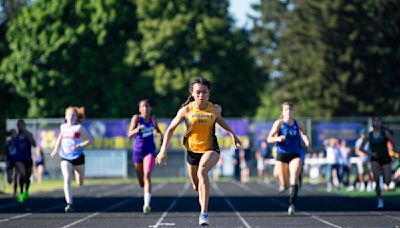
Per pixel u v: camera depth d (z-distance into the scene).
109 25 113.31
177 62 113.75
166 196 53.00
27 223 30.25
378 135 37.44
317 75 123.44
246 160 81.75
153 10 114.88
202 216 23.92
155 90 112.19
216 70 114.50
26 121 81.88
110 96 113.00
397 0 117.62
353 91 122.00
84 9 113.56
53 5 112.69
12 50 121.12
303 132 32.19
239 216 33.88
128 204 43.41
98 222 30.69
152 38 112.94
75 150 34.28
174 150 83.88
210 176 84.56
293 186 32.72
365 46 120.12
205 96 24.30
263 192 58.62
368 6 118.94
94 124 83.69
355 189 62.31
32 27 112.56
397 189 59.34
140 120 33.47
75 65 113.31
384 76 120.19
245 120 83.25
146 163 33.44
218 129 83.38
